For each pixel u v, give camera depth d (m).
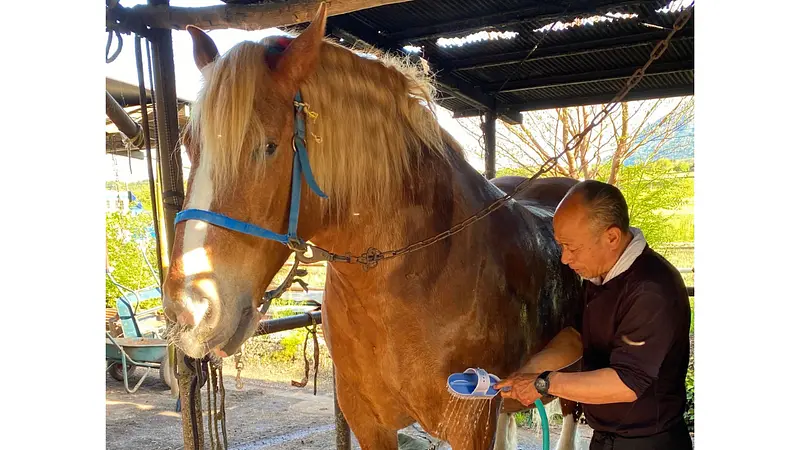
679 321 1.26
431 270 1.44
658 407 1.31
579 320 1.90
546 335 1.73
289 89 1.21
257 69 1.17
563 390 1.23
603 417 1.39
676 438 1.34
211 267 1.10
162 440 3.79
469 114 4.25
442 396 1.46
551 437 3.64
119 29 1.92
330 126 1.27
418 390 1.47
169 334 1.13
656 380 1.30
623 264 1.31
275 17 1.94
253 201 1.15
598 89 3.90
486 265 1.52
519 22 2.71
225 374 5.61
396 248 1.41
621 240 1.32
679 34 2.91
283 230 1.23
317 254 1.31
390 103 1.41
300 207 1.26
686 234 6.63
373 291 1.41
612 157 6.66
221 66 1.17
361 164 1.32
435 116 1.57
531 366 1.44
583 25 2.88
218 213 1.11
